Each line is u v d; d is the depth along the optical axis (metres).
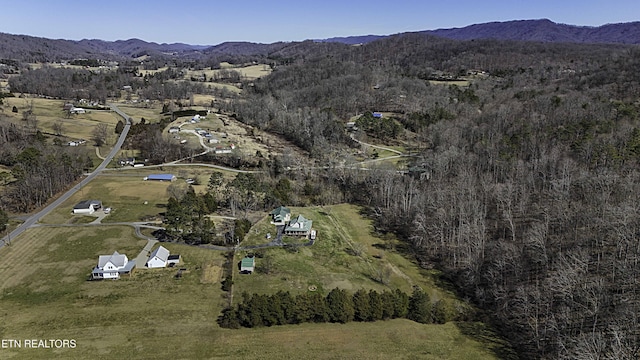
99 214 112.88
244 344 65.25
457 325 74.50
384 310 74.38
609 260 78.00
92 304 73.94
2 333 65.44
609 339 59.41
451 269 94.94
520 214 103.31
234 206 118.25
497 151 133.38
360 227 116.94
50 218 109.69
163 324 69.00
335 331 70.25
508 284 82.69
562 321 66.44
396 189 125.88
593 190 97.62
